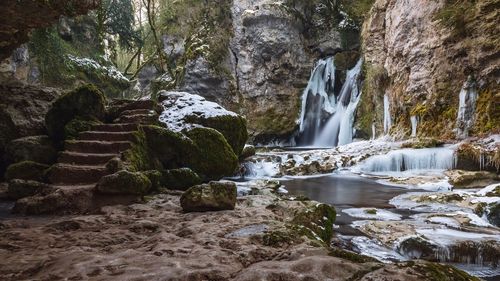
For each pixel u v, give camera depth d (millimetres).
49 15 7137
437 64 13781
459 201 7219
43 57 15867
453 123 13000
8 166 7668
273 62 22938
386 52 17500
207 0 24438
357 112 19406
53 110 8164
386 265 2695
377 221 5844
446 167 11188
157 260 2910
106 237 3861
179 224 4305
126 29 24359
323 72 22891
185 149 7918
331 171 12344
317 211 4926
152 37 27203
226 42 23672
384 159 12172
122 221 4570
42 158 7754
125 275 2600
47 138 8133
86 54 19750
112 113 8867
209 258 2971
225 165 8352
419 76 14531
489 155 10344
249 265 2893
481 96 12242
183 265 2779
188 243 3445
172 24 25578
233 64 23688
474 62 12344
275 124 22641
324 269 2619
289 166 12469
